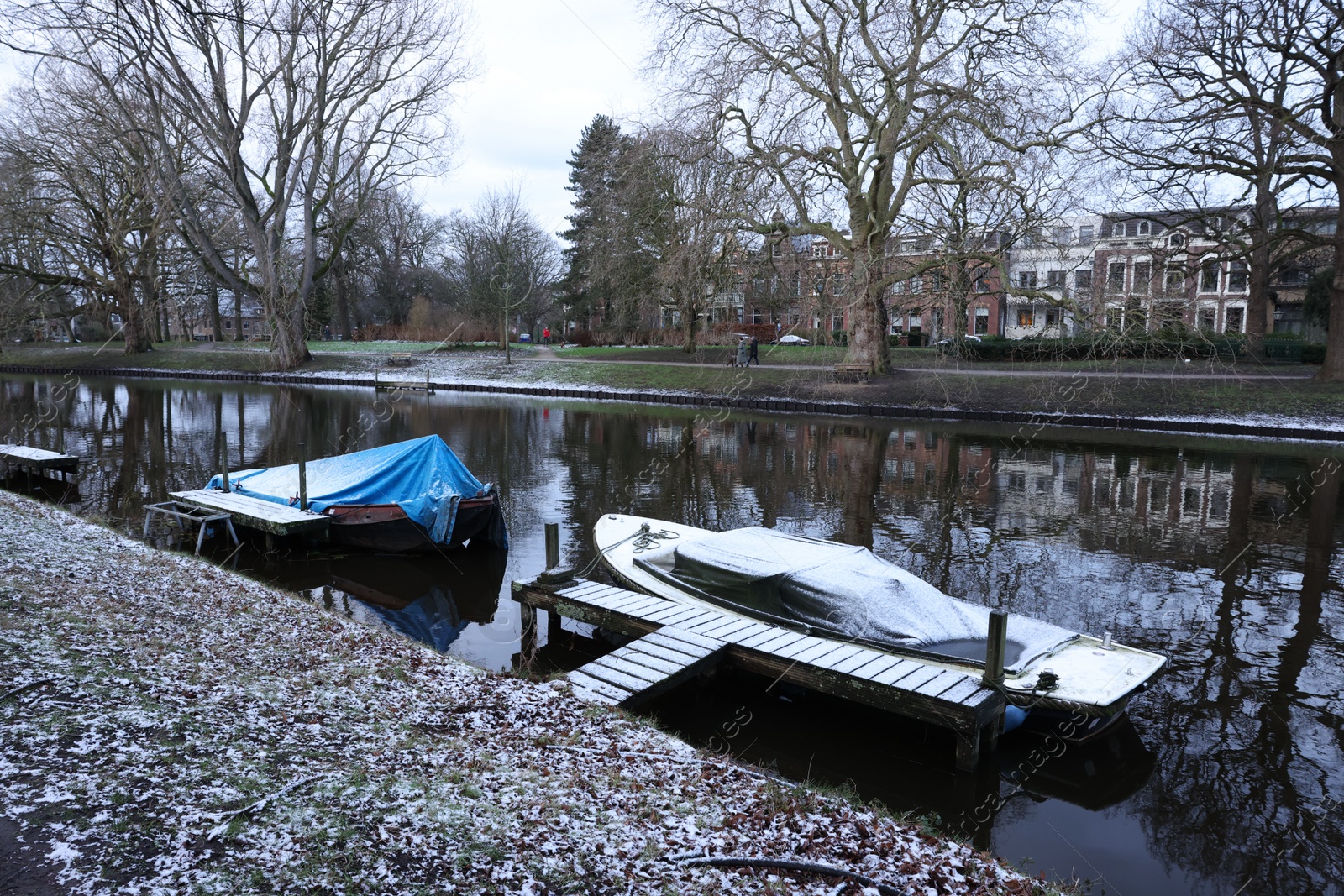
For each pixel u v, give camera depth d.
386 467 12.89
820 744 7.12
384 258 60.97
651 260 35.53
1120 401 27.52
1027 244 26.47
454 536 12.09
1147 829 5.97
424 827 4.09
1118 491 17.22
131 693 5.12
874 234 26.92
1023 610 10.25
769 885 4.02
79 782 3.93
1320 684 8.23
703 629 8.21
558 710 6.24
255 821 3.88
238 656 6.41
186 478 17.64
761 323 53.16
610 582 10.73
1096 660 7.43
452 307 63.28
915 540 13.48
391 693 6.13
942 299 27.52
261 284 39.72
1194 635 9.48
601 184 33.47
